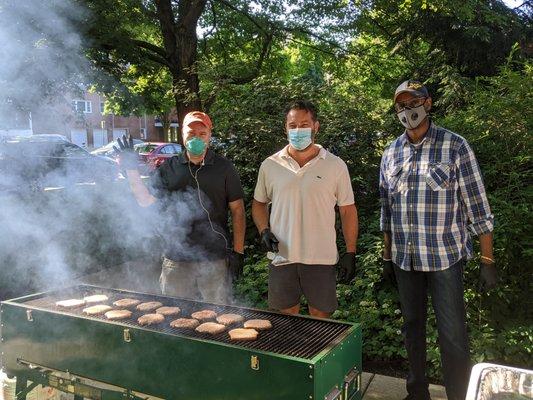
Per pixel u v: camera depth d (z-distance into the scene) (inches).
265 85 196.1
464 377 88.6
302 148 96.6
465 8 259.8
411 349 96.8
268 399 66.6
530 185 122.3
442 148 88.5
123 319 83.4
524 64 150.9
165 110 400.5
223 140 184.9
